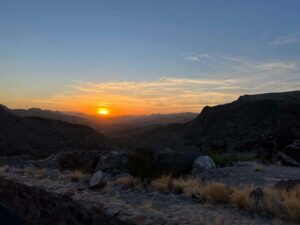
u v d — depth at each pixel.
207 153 27.06
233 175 20.27
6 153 115.12
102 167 25.83
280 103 117.94
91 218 12.69
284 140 35.81
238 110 126.00
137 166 19.30
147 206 12.67
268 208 11.95
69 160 33.34
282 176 19.92
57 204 14.94
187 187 16.09
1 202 20.95
